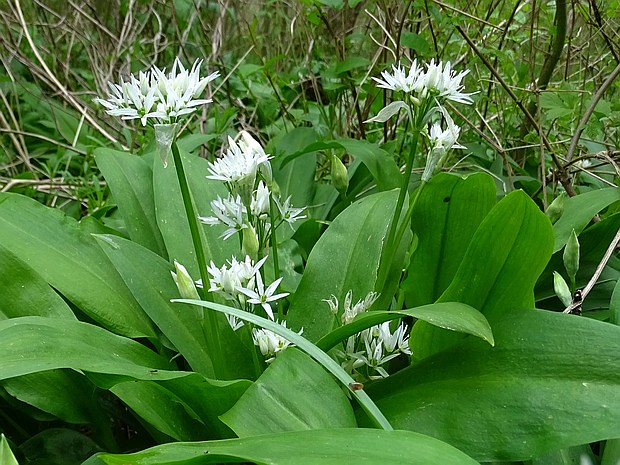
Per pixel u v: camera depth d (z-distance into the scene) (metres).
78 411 0.23
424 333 0.24
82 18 0.77
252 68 0.52
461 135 0.50
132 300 0.27
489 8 0.47
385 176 0.35
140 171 0.34
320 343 0.22
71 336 0.21
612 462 0.19
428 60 0.52
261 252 0.26
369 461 0.14
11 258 0.24
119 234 0.31
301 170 0.40
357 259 0.26
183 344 0.25
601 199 0.30
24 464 0.23
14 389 0.22
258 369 0.23
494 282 0.23
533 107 0.46
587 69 0.47
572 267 0.25
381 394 0.22
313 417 0.18
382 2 0.50
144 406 0.21
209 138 0.41
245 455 0.14
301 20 0.60
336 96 0.49
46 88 0.78
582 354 0.19
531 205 0.20
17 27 0.81
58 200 0.52
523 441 0.18
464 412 0.19
